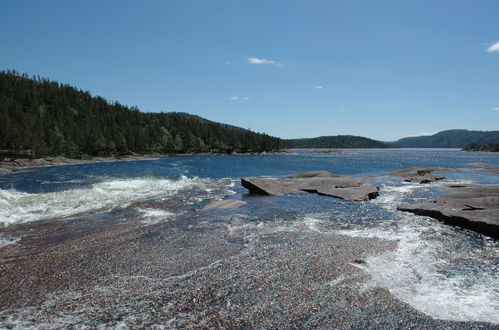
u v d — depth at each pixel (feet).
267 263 29.96
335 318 20.79
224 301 22.80
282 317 20.81
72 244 36.17
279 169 186.19
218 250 33.83
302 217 51.52
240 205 62.08
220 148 497.05
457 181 112.06
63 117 386.52
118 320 20.40
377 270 28.58
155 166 206.59
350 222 47.98
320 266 29.25
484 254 33.63
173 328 19.51
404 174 131.03
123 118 453.58
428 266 29.89
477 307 22.40
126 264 29.91
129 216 51.16
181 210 56.49
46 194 69.67
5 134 247.50
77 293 24.13
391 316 21.12
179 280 26.32
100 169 177.58
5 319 20.53
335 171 175.83
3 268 29.07
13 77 455.22
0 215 50.08
